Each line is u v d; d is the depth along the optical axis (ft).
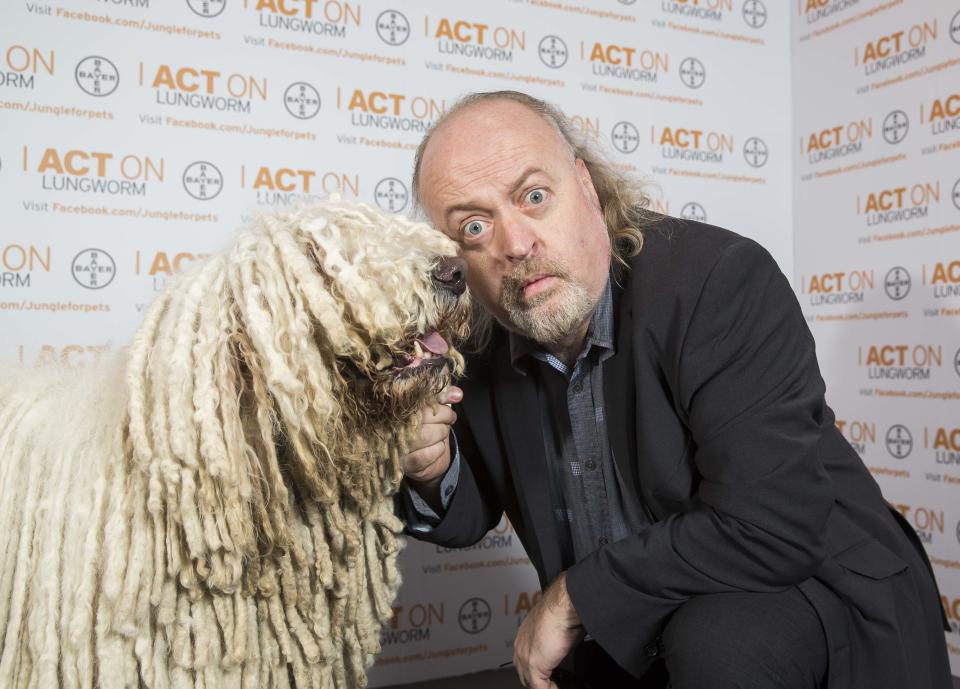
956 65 9.41
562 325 5.43
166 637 4.14
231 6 9.03
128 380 4.05
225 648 4.25
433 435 4.97
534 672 5.50
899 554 5.53
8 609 4.09
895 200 10.23
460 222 5.48
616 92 10.88
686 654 4.93
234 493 3.95
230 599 4.21
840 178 11.09
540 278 5.38
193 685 4.18
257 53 9.15
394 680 9.72
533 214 5.36
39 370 4.92
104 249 8.57
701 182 11.41
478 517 6.35
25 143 8.25
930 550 9.65
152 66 8.72
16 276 8.23
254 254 4.25
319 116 9.45
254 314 4.00
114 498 4.04
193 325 4.15
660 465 5.40
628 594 5.20
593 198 6.01
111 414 4.25
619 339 5.63
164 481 3.97
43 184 8.32
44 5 8.30
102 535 4.06
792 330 5.30
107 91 8.55
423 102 9.93
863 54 10.68
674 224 5.96
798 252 11.85
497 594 10.27
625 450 5.67
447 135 5.55
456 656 10.05
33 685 3.96
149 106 8.71
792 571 4.99
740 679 4.77
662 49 11.13
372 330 4.07
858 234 10.78
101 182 8.54
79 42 8.43
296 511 4.44
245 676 4.29
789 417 5.04
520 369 6.18
